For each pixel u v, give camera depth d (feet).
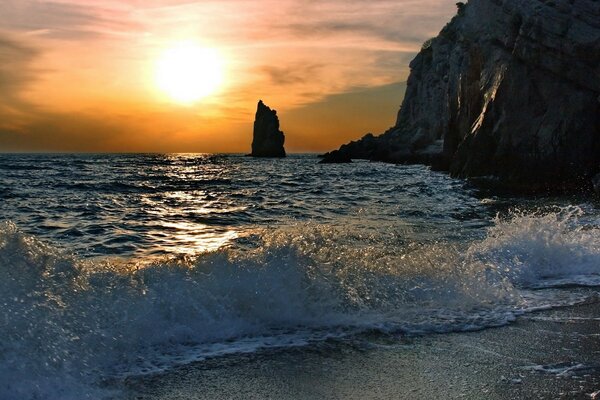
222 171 178.91
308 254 21.89
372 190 90.48
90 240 40.68
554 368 14.85
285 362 15.34
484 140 104.58
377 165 212.23
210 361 15.33
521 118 98.58
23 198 75.20
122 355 15.15
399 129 274.98
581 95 93.71
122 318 16.51
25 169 170.71
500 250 27.94
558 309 20.59
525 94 99.25
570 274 26.32
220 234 43.65
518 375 14.34
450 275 23.47
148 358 15.33
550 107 96.12
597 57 91.61
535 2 102.89
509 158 97.91
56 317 15.37
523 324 18.80
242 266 20.25
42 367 13.30
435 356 15.83
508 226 31.71
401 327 18.38
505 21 115.65
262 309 18.63
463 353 16.08
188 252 35.68
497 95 103.81
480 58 125.18
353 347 16.58
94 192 88.43
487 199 75.36
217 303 18.35
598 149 92.07
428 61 261.24
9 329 14.03
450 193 84.48
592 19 94.07
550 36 96.07
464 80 133.80
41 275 17.44
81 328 15.39
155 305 17.46
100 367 14.38
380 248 32.86
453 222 48.70
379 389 13.58
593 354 15.96
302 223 49.29
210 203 70.85
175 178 133.59
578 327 18.54
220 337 17.10
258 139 433.89
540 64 98.68
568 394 13.09
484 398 12.95
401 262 24.14
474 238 38.40
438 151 202.80
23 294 15.92
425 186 97.45
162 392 13.32
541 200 74.02
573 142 92.58
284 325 18.34
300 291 19.72
